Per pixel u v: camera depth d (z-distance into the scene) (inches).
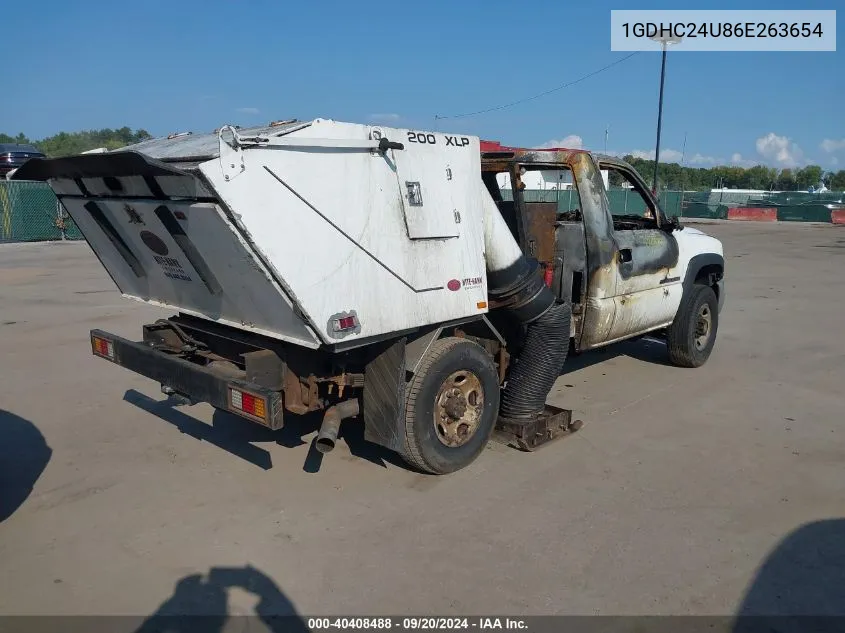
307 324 139.8
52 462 188.1
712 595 127.0
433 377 167.3
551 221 213.5
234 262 139.8
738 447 199.6
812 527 152.3
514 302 186.1
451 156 164.7
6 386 256.5
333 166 138.6
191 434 209.5
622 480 176.9
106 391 251.8
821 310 431.5
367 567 136.3
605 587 129.5
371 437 169.0
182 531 150.9
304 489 171.8
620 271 231.3
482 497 166.9
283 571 135.3
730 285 549.6
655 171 991.6
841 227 1483.8
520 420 199.0
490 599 125.8
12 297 450.0
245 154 125.3
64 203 180.7
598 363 297.1
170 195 140.4
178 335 190.1
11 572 135.1
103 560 139.5
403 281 155.4
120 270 192.9
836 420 223.1
